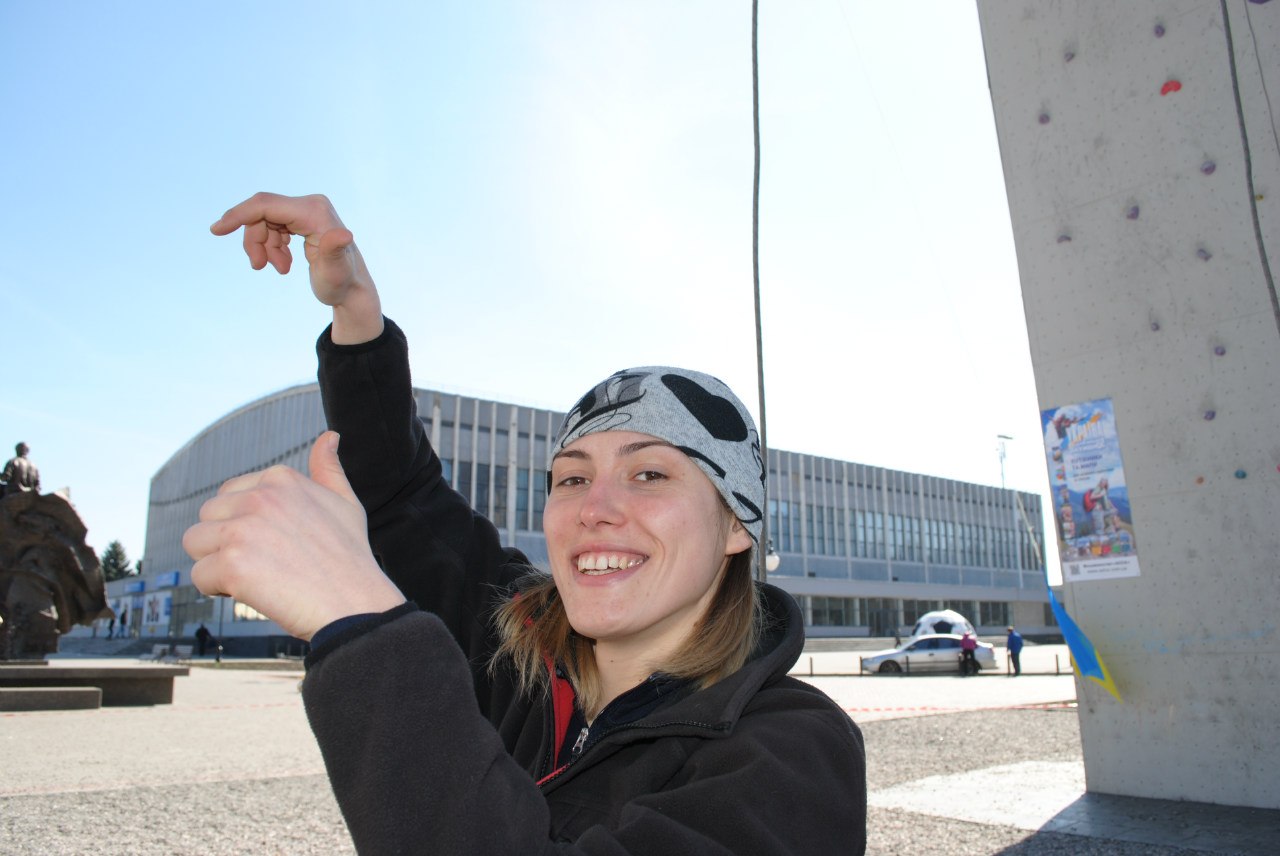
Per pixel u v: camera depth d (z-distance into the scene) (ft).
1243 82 18.24
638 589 3.94
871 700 53.06
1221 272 18.30
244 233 4.34
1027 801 18.44
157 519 274.57
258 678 85.25
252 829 17.02
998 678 80.64
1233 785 17.26
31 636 51.57
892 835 15.52
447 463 161.48
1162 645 18.48
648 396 4.13
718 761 3.19
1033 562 260.21
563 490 4.33
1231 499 17.90
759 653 4.17
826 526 214.07
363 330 4.77
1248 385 17.85
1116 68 19.99
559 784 3.77
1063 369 20.44
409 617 2.36
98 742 31.83
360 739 2.19
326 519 2.46
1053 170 20.88
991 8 22.18
